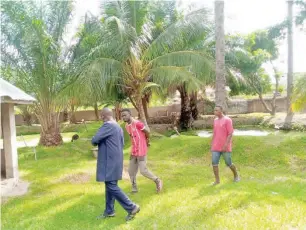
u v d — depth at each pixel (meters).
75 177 7.56
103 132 4.45
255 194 5.45
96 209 5.16
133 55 12.29
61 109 13.70
